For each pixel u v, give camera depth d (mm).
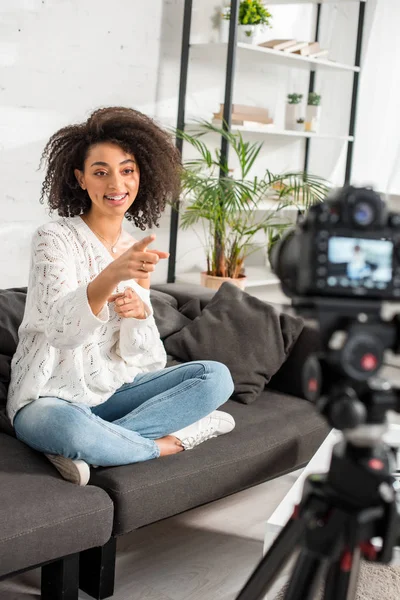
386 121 4832
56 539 1758
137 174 2301
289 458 2395
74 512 1794
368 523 893
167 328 2809
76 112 3443
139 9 3588
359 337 847
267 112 4090
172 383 2279
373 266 855
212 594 2033
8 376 2326
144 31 3639
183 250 4109
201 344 2689
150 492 1981
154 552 2234
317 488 936
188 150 4020
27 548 1705
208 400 2195
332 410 854
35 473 1921
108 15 3463
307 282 857
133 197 2303
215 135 4141
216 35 3988
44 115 3320
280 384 2750
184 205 3938
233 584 2090
